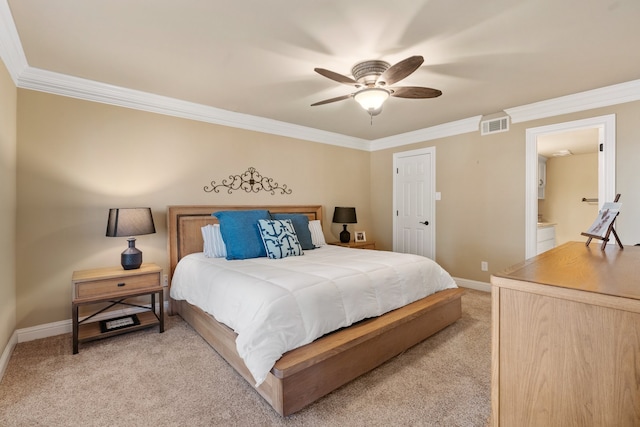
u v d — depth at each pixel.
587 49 2.21
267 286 1.89
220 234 3.10
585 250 1.52
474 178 4.03
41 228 2.60
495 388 0.91
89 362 2.15
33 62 2.40
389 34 2.02
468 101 3.33
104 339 2.52
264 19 1.87
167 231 3.21
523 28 1.95
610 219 1.56
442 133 4.33
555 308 0.81
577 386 0.78
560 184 5.64
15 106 2.44
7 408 1.66
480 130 3.96
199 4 1.73
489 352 2.29
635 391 0.70
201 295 2.46
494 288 0.92
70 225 2.73
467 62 2.41
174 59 2.37
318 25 1.93
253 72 2.59
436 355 2.25
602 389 0.74
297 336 1.72
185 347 2.37
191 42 2.12
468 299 3.59
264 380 1.60
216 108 3.54
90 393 1.79
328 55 2.30
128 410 1.65
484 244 3.95
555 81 2.79
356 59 2.36
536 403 0.84
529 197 3.56
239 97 3.19
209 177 3.57
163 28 1.96
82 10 1.77
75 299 2.33
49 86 2.61
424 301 2.55
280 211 4.13
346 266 2.42
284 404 1.54
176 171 3.33
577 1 1.70
